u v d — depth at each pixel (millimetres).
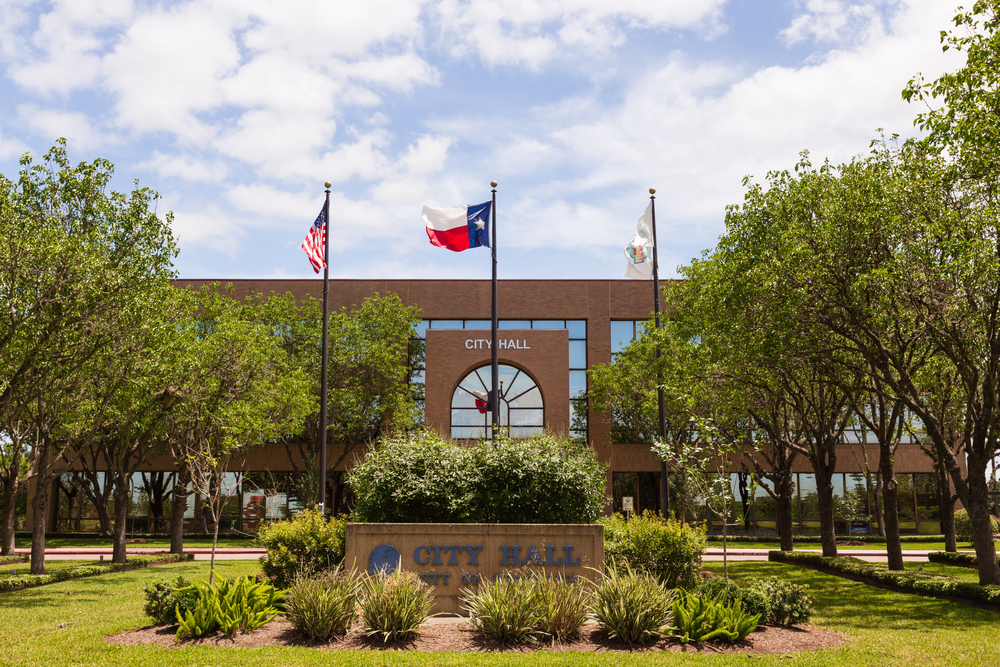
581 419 43719
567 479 15250
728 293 19922
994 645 11430
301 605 10961
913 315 16516
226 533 42312
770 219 20266
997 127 14617
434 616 12930
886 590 19062
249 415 27453
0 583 18203
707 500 18109
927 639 11977
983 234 15836
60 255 17375
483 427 40750
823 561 23844
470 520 14773
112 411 23172
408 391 41406
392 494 14828
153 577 21781
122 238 20188
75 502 43656
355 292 45375
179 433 26469
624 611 10820
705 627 10953
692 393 24250
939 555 27016
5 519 28703
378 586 11297
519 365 40562
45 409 21734
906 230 16516
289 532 14820
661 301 45031
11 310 16672
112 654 9828
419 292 45500
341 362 38844
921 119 15750
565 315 45031
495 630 10773
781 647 10859
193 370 24438
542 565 13414
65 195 19906
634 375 36844
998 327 16328
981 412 17609
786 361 19734
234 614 11211
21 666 9289
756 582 13062
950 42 15203
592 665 9438
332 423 38500
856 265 17297
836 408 25125
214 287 39812
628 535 16000
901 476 43344
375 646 10484
